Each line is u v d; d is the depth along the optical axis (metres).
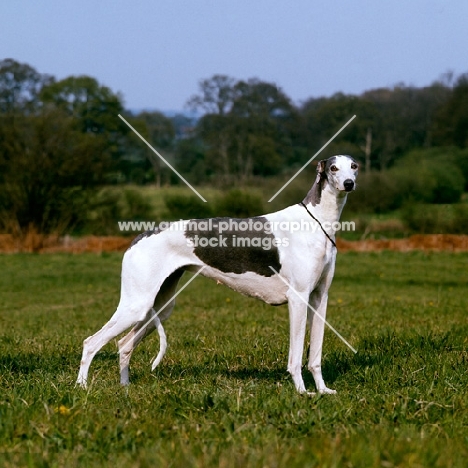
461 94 36.41
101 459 4.62
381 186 31.94
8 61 41.91
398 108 37.47
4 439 4.92
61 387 6.41
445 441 4.92
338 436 4.81
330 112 38.66
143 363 8.45
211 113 41.81
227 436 4.95
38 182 31.41
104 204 33.50
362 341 9.27
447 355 8.10
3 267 26.06
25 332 11.60
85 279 22.95
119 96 42.69
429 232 30.64
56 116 32.22
